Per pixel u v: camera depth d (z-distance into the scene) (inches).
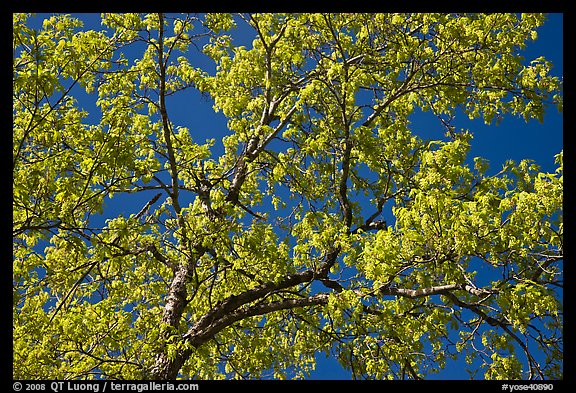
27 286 374.0
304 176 455.5
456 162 340.8
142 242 424.2
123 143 328.2
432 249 306.8
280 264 390.6
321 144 412.2
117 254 368.8
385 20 437.1
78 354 312.5
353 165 501.4
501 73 462.6
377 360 397.4
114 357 328.2
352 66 453.4
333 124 471.8
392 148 470.0
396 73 493.4
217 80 465.7
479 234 301.3
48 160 313.9
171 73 442.6
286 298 462.9
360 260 369.1
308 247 373.7
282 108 510.0
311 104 469.4
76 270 397.7
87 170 331.3
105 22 365.1
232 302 418.3
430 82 477.1
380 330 393.4
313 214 436.8
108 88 429.1
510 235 300.5
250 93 476.7
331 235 368.5
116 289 425.7
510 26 443.2
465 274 322.0
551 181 298.4
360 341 401.1
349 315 367.6
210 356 456.8
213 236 373.7
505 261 303.9
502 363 359.3
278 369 462.0
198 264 426.9
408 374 407.5
